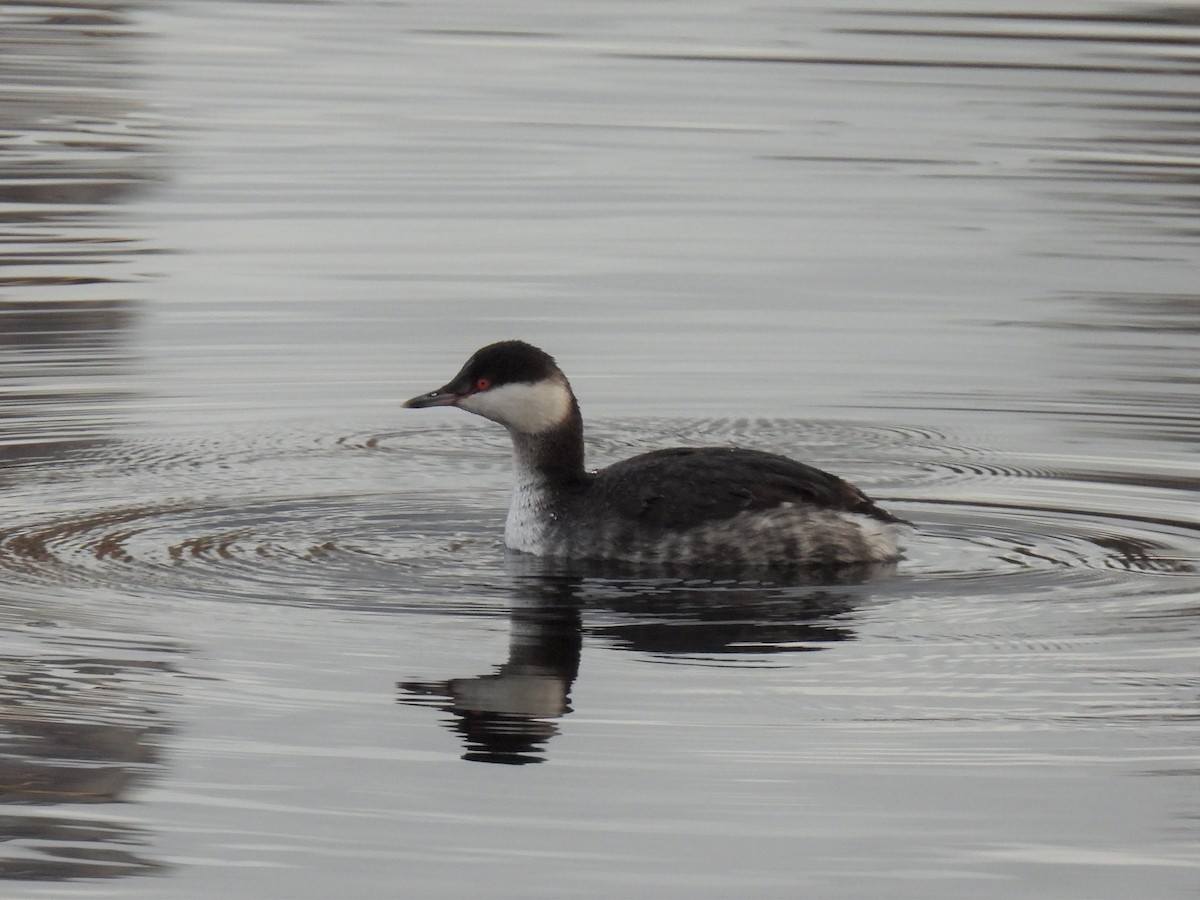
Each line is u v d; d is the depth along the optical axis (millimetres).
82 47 31688
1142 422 15906
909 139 25953
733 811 8891
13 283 19375
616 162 24703
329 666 10578
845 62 30531
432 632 11125
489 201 22812
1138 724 9852
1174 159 24922
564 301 19203
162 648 10820
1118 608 11562
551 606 11594
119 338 17828
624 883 8273
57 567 12211
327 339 17953
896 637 11062
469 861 8453
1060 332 18422
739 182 23828
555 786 9141
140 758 9438
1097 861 8477
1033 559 12570
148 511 13523
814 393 16766
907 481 14531
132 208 22266
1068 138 25969
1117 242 21453
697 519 12398
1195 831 8742
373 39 32531
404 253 20734
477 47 31875
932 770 9320
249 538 12953
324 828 8766
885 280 20062
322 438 15562
